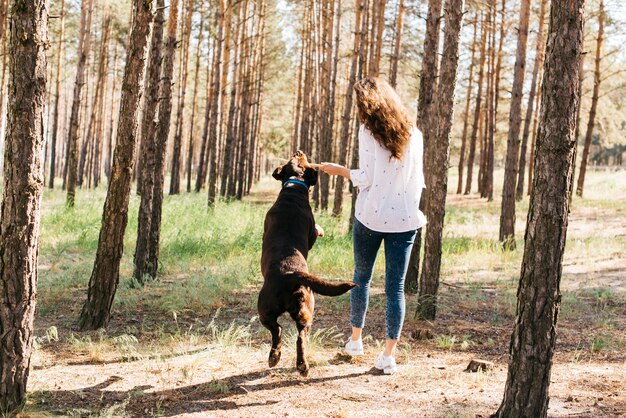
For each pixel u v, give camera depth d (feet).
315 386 14.79
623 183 103.60
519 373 11.73
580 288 28.37
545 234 11.37
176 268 32.17
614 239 45.62
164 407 13.43
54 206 61.82
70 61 114.01
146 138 27.25
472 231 54.34
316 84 93.50
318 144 94.79
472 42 90.33
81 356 17.26
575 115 11.16
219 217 51.75
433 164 21.90
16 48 12.23
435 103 25.38
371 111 14.85
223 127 124.36
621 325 21.80
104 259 20.43
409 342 19.34
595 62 78.02
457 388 14.70
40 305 23.56
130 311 23.03
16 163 12.41
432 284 22.07
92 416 12.76
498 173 148.15
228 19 74.79
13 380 12.78
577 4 10.96
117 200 20.30
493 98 87.51
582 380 15.34
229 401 13.78
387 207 15.12
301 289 13.92
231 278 28.32
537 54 76.69
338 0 69.87
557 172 11.19
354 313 16.63
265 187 132.98
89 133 107.24
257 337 19.53
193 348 18.02
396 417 12.76
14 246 12.55
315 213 58.08
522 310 11.71
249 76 93.35
